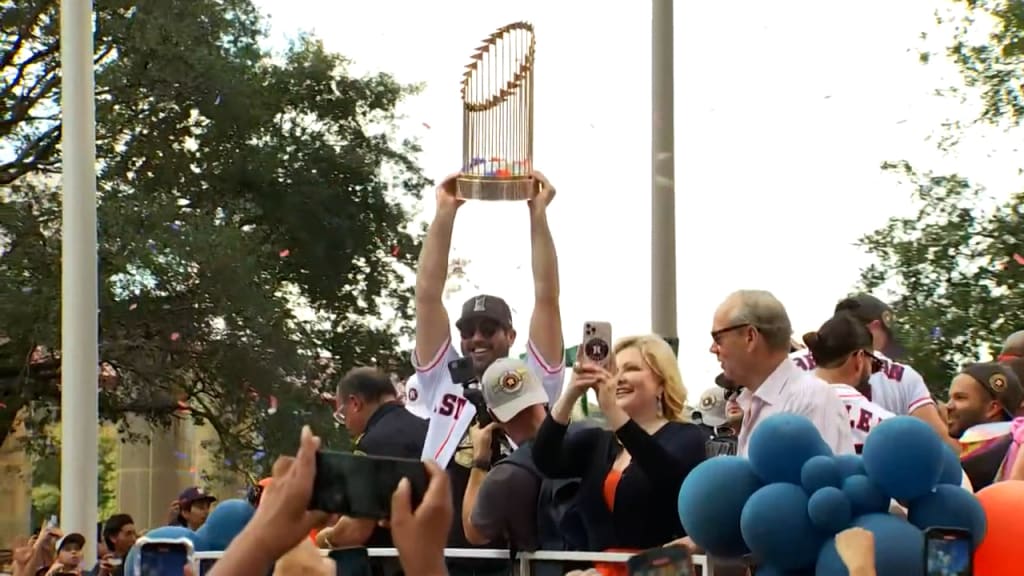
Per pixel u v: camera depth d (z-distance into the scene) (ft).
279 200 85.35
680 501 12.64
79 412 34.40
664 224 24.16
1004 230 48.91
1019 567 11.96
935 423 19.94
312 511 7.07
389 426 20.16
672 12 24.36
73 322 34.78
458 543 18.51
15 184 78.18
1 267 69.72
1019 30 49.62
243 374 73.05
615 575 15.12
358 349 87.45
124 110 74.64
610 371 15.72
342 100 90.68
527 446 16.52
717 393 23.20
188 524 31.60
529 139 20.72
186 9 75.36
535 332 20.53
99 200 72.43
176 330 71.10
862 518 11.64
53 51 76.07
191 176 79.87
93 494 34.27
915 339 46.01
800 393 15.30
